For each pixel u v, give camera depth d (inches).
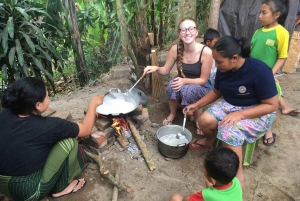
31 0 140.7
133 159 91.6
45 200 74.4
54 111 100.8
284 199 76.4
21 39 125.0
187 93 98.3
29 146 63.3
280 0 91.9
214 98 89.3
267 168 87.7
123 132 100.0
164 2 168.1
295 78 148.6
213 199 54.2
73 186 78.1
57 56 137.7
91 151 94.3
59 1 137.6
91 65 175.6
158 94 128.7
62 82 184.1
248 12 159.6
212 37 110.3
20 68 127.0
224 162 50.8
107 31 186.9
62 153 69.1
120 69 154.1
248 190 79.4
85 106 126.4
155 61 118.8
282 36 94.3
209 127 85.0
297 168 87.5
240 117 75.5
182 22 93.5
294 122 110.9
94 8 171.3
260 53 100.7
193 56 98.7
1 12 117.6
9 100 60.3
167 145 87.0
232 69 74.4
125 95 100.3
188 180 83.1
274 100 73.0
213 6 156.3
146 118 105.0
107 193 78.7
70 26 140.0
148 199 76.9
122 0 143.6
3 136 62.1
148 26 149.7
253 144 83.9
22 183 64.9
